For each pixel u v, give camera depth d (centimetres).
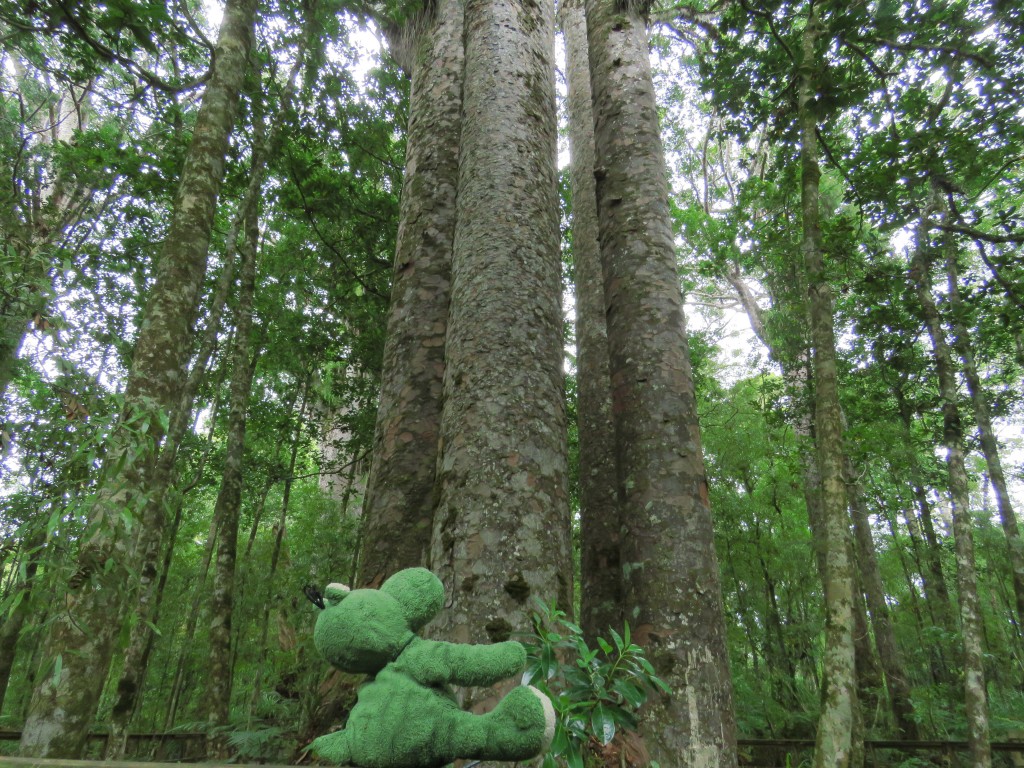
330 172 1145
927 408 1134
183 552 1460
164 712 1200
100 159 982
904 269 934
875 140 768
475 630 333
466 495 376
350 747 146
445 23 724
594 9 776
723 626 436
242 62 609
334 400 1381
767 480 1341
